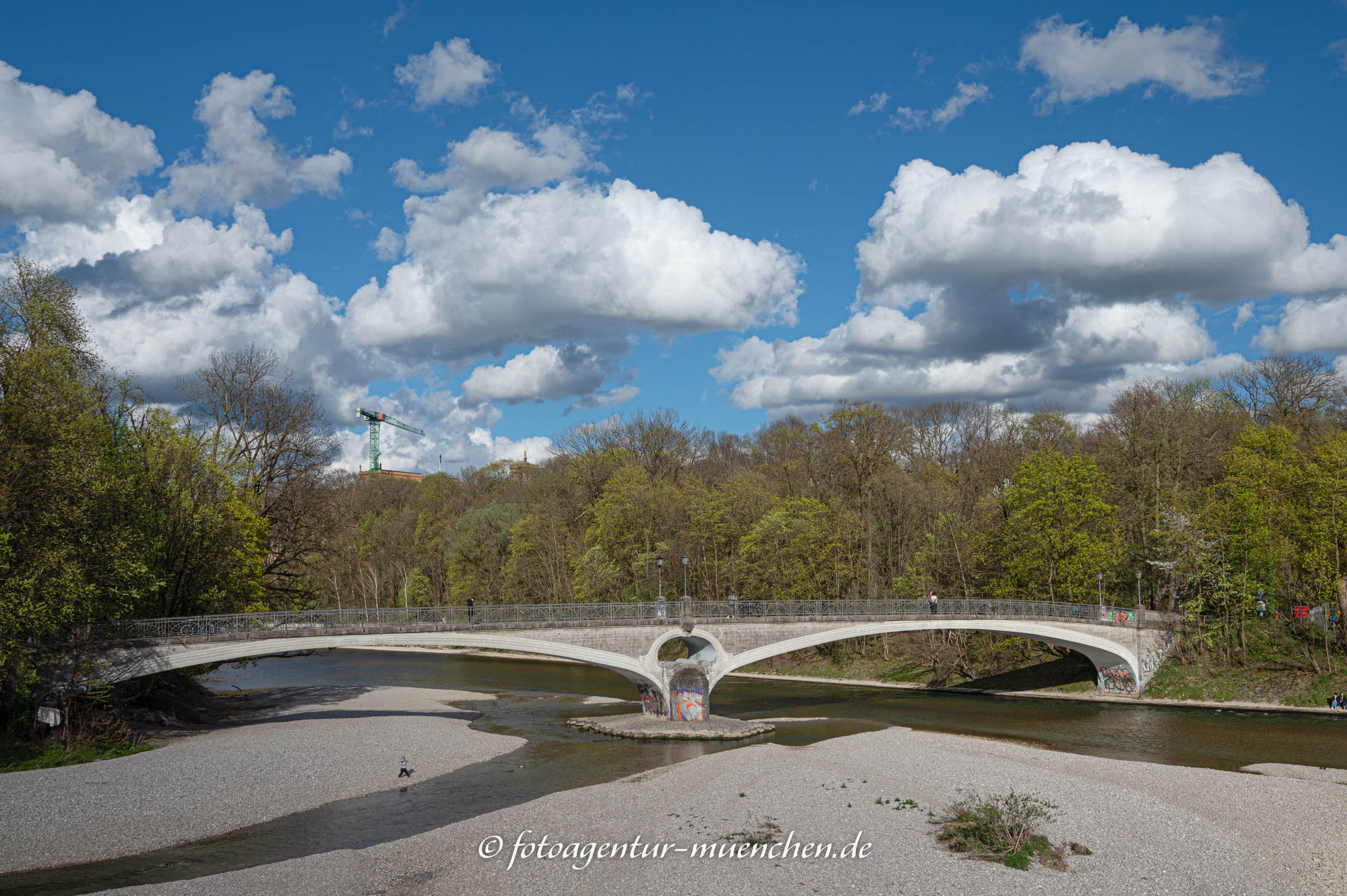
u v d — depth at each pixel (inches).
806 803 988.6
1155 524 2071.9
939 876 744.3
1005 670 2231.8
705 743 1454.2
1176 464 2100.1
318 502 1855.3
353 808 1022.4
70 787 1029.8
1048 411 2721.5
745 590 2532.0
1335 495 1775.3
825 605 1801.2
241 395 1814.7
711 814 945.5
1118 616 1924.2
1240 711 1736.0
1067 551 2054.6
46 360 1152.2
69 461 1152.8
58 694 1224.2
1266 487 1887.3
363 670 2770.7
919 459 3019.2
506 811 972.6
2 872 789.9
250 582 1651.1
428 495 4195.4
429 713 1733.5
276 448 1829.5
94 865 813.9
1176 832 876.6
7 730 1187.9
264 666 2898.6
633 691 2206.0
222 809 989.8
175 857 840.3
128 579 1284.4
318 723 1576.0
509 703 1953.7
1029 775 1135.6
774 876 746.8
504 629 1529.3
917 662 2364.7
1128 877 751.1
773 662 2669.8
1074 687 2041.1
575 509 2989.7
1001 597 2161.7
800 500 2491.4
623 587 2623.0
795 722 1684.3
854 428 2559.1
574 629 1581.0
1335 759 1314.0
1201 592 1975.9
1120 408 2256.4
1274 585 1875.0
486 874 765.3
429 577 3666.3
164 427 1556.3
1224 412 2512.3
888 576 2456.9
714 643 1669.5
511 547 3147.1
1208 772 1192.2
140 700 1534.2
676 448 3038.9
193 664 1350.9
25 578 1057.5
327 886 739.4
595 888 726.5
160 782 1074.1
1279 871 781.3
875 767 1195.3
